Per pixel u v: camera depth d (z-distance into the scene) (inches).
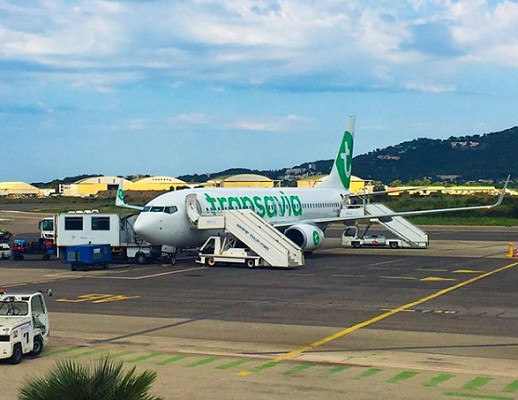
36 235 3750.0
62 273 2096.5
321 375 909.8
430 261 2423.7
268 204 2613.2
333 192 3225.9
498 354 1031.6
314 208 2960.1
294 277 1957.4
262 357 1013.8
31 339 1008.2
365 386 855.7
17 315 1026.7
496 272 2074.3
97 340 1139.3
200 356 1021.2
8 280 1936.5
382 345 1093.8
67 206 7751.0
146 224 2194.9
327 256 2632.9
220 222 2249.0
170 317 1346.0
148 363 976.9
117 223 2359.7
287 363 976.9
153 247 2369.6
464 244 3253.0
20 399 509.0
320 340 1131.9
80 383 503.8
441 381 878.4
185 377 898.7
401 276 1977.1
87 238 2379.4
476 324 1259.2
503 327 1231.5
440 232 4200.3
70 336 1172.5
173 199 2272.4
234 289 1718.8
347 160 3385.8
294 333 1188.5
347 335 1169.4
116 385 506.9
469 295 1606.8
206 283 1834.4
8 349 953.5
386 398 804.0
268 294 1633.9
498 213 5511.8
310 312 1390.3
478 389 841.5
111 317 1349.7
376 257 2586.1
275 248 2164.1
